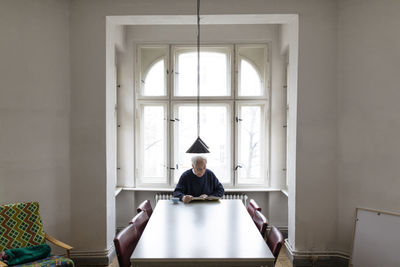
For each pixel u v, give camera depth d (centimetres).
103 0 373
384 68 330
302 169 373
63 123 374
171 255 219
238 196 479
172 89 492
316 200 374
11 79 333
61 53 371
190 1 370
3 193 330
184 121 502
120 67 486
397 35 320
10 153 334
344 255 367
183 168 503
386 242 325
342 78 365
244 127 500
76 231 380
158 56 499
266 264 217
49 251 313
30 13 346
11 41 333
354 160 356
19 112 340
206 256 217
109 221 388
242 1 369
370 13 340
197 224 288
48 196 363
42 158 357
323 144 372
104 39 375
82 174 378
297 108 371
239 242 244
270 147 488
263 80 494
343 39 363
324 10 369
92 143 377
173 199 369
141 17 377
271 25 480
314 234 375
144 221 313
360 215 348
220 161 503
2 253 285
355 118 354
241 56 496
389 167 328
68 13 375
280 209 482
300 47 369
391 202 327
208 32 483
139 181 496
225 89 500
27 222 321
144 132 504
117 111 488
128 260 243
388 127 328
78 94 377
